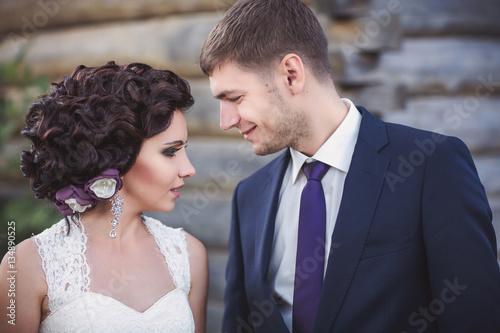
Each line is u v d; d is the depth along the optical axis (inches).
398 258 61.4
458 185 60.6
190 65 137.4
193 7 138.9
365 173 64.6
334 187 67.4
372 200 63.4
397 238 61.9
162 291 68.1
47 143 60.8
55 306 62.6
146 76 66.2
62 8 154.1
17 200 147.7
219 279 135.5
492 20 133.9
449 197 60.4
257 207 73.7
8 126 142.9
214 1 136.5
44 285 63.1
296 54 64.2
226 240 135.3
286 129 65.4
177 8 140.5
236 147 136.2
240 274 76.0
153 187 65.4
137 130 62.2
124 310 63.5
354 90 115.6
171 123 65.0
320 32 67.4
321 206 66.7
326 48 68.2
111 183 61.8
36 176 63.4
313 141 67.3
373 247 62.6
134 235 69.7
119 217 67.3
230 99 65.8
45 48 154.8
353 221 63.2
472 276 58.4
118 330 62.7
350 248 62.6
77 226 66.5
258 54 63.2
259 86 63.9
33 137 62.7
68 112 61.6
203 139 139.2
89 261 65.4
